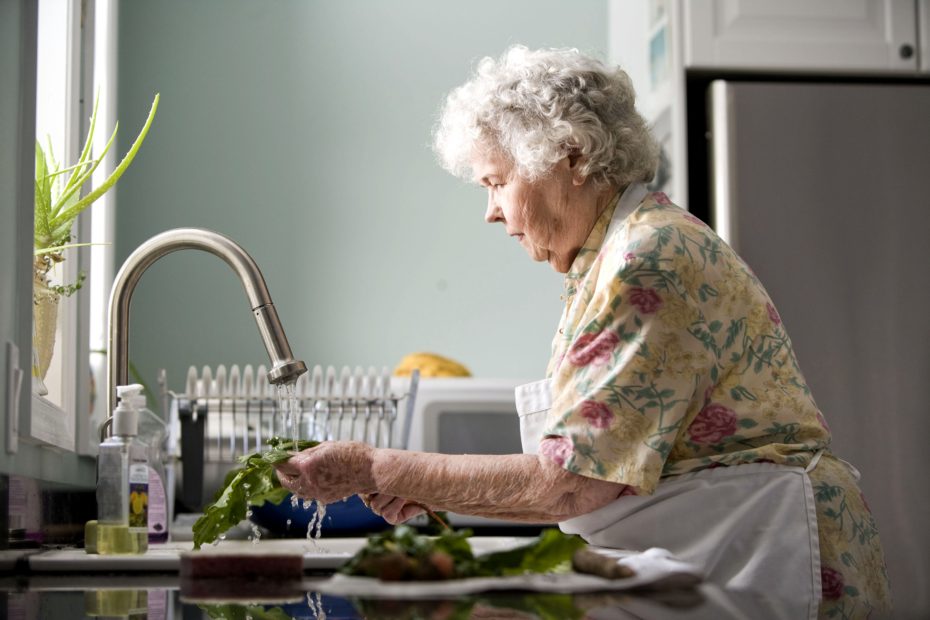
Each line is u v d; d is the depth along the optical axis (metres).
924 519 2.76
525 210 1.42
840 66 2.88
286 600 0.85
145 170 3.35
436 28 3.51
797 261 2.80
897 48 2.90
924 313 2.81
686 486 1.25
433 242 3.45
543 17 3.56
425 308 3.43
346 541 1.66
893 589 2.73
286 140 3.42
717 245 1.30
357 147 3.45
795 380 1.31
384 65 3.48
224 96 3.40
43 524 1.48
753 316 1.29
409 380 2.74
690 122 2.97
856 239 2.82
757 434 1.27
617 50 3.46
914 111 2.86
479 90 1.43
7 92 1.34
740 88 2.81
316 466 1.28
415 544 0.89
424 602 0.80
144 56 3.38
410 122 3.47
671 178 2.87
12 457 1.32
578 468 1.19
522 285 3.47
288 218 3.40
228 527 1.29
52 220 1.67
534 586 0.87
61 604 0.87
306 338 3.37
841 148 2.83
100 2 2.50
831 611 0.87
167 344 3.29
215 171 3.38
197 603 0.85
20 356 1.39
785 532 1.23
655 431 1.20
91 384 2.20
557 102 1.37
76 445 1.93
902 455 2.77
